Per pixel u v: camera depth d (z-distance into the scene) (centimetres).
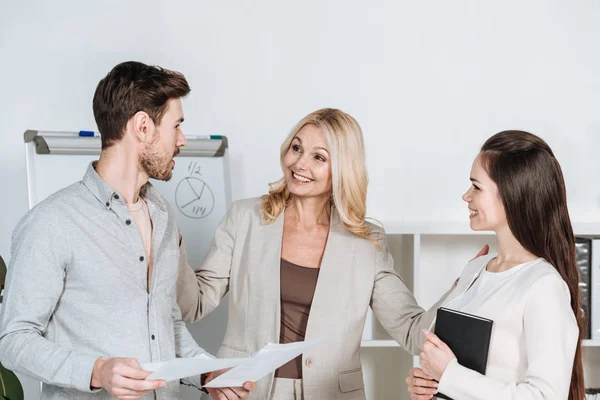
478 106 296
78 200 147
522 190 153
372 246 208
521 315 148
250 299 201
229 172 275
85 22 284
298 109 292
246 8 289
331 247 203
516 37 296
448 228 267
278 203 207
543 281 147
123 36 286
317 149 197
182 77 157
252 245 205
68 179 254
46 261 139
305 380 194
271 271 200
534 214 154
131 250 150
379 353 300
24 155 282
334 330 198
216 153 273
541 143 158
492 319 151
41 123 283
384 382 300
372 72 293
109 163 152
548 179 154
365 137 294
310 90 292
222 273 210
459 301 166
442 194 297
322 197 208
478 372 147
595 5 296
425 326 190
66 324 144
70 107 284
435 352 153
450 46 295
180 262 188
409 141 295
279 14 291
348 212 202
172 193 267
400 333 203
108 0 285
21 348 134
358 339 204
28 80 282
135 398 132
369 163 295
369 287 204
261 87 291
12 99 281
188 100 289
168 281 161
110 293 146
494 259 167
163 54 288
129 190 154
